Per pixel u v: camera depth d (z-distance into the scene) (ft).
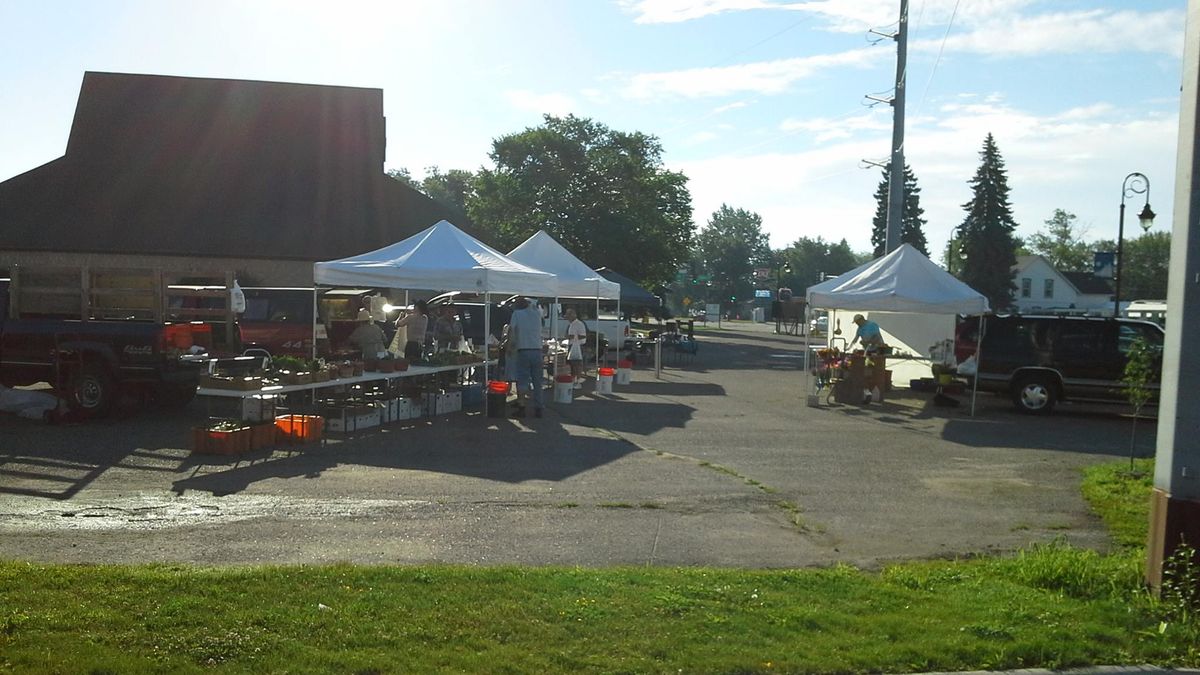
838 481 36.78
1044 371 60.70
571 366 71.67
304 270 113.70
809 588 21.65
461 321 79.41
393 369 50.65
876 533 28.73
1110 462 42.22
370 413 48.01
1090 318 61.00
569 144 197.88
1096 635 19.02
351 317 66.74
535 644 17.51
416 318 57.26
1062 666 17.80
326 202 119.65
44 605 18.69
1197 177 20.49
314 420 42.80
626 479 36.06
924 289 60.95
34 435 43.37
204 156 122.01
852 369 64.49
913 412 60.80
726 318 416.67
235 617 18.25
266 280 112.88
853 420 55.98
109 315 49.21
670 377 86.84
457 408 55.72
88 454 38.88
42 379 48.49
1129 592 21.57
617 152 200.95
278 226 115.75
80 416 47.32
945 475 38.60
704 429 50.60
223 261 112.37
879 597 21.17
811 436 48.93
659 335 88.48
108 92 125.08
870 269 64.44
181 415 50.37
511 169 199.93
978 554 26.45
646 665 16.72
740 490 34.47
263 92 127.85
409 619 18.47
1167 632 19.17
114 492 32.01
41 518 28.22
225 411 51.88
